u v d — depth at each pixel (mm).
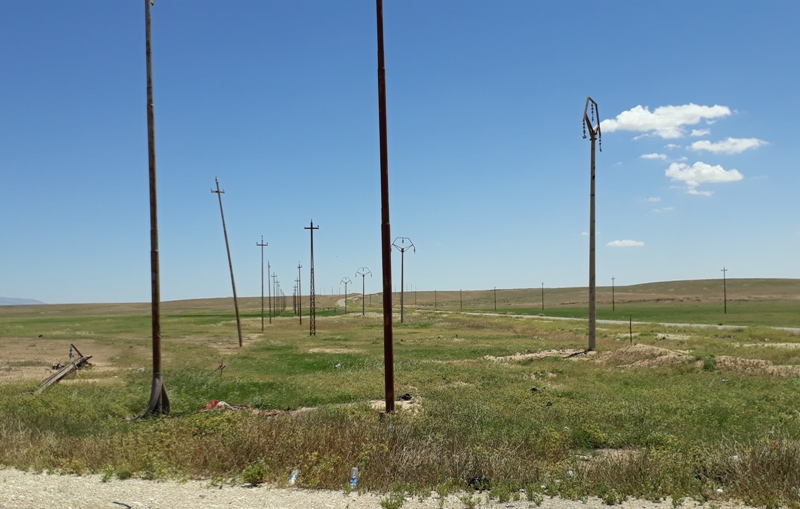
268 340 54156
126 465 9422
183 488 8469
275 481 8914
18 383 23594
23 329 65875
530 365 29766
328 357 36625
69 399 18391
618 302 167625
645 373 25062
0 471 9312
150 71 16625
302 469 9320
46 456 10180
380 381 24031
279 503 7738
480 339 52250
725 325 61250
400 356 37000
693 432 13938
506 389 21359
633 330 54469
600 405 17328
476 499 8031
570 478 9180
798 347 30984
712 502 8039
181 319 101312
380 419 14000
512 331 64438
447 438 11828
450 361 33875
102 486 8445
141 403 18766
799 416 15305
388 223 14992
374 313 124938
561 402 18250
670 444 12289
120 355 37062
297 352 40656
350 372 28281
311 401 19656
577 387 21734
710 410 16281
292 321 95188
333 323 89312
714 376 23016
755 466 9109
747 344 36188
